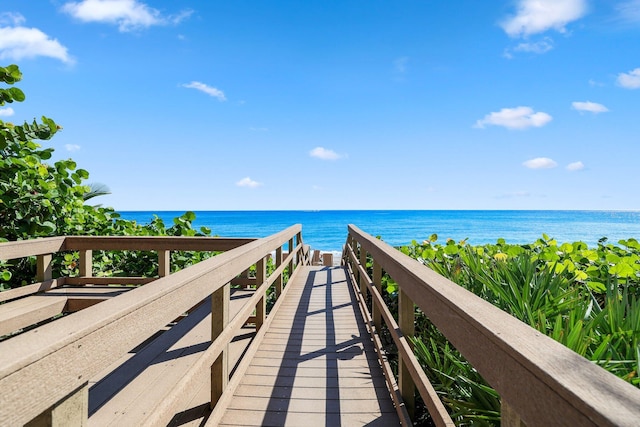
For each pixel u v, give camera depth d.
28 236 4.82
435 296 1.57
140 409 2.10
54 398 0.89
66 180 5.23
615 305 2.06
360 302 4.95
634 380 1.45
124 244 4.69
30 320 3.54
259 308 3.89
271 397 2.71
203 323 3.70
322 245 46.91
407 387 2.36
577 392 0.68
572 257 3.73
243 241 4.71
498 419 1.65
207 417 2.34
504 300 2.48
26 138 4.83
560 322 1.79
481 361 1.08
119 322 1.16
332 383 2.93
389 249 3.12
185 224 6.22
